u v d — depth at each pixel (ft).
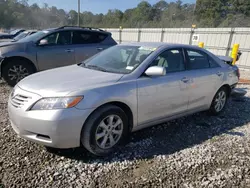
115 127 9.47
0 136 10.36
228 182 8.02
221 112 15.37
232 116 14.92
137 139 10.94
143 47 11.73
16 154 9.01
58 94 8.23
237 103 18.10
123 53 11.82
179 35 51.24
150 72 10.05
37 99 8.29
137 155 9.49
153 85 10.27
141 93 9.87
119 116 9.43
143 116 10.26
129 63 10.79
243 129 12.77
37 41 19.89
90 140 8.66
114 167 8.59
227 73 14.65
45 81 9.37
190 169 8.66
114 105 9.31
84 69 11.09
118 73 10.20
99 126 8.85
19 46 19.16
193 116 14.56
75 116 8.16
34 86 8.94
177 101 11.53
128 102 9.49
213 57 14.29
